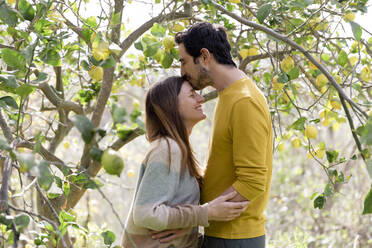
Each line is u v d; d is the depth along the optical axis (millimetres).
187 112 1562
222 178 1543
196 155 1777
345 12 1659
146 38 1611
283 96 2318
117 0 2092
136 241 1518
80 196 2178
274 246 3324
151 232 1505
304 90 2809
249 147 1430
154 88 1550
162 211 1397
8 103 1338
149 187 1419
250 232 1548
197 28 1550
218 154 1539
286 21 1914
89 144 980
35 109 2641
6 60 1263
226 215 1435
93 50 1403
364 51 2059
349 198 3809
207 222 1438
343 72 2008
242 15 2160
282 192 4922
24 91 1207
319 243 3764
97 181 1438
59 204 2088
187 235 1560
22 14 1379
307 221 4418
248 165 1427
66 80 2646
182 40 1574
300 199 4457
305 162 4957
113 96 2807
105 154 976
